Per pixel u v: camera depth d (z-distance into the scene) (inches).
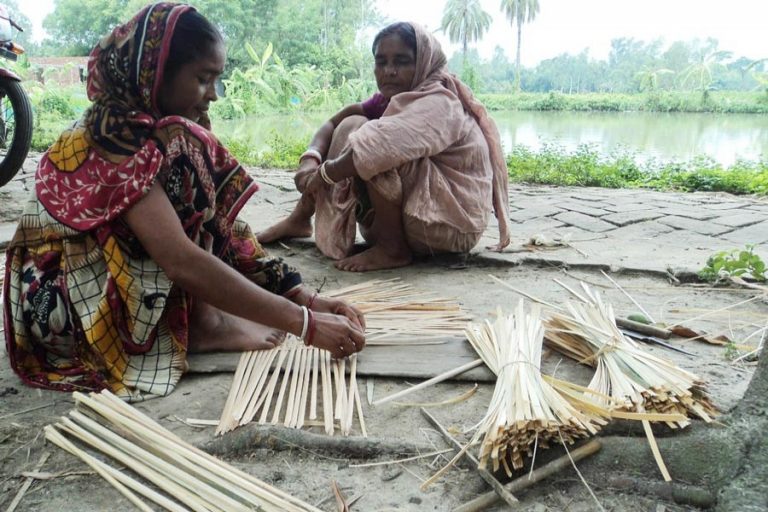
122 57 65.5
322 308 80.3
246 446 59.5
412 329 84.3
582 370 72.9
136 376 70.6
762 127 791.7
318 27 1493.6
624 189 229.5
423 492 53.7
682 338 82.7
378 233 117.6
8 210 159.0
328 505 52.4
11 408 67.1
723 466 52.0
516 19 2316.7
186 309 75.6
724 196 212.8
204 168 70.5
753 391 56.3
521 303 79.9
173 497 53.7
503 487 51.6
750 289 102.0
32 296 71.4
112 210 64.9
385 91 116.2
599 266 114.3
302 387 69.7
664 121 944.9
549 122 894.4
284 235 132.1
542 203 187.0
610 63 3907.5
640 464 54.2
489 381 71.4
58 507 52.2
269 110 900.6
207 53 66.6
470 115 121.1
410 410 66.4
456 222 114.4
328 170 109.3
